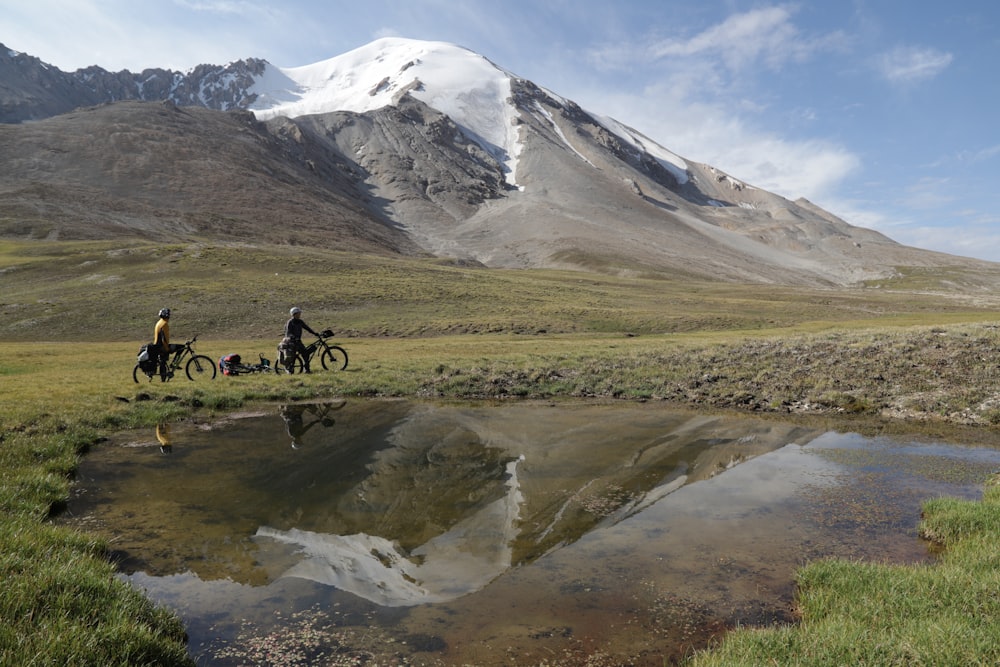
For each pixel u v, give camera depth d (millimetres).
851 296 122562
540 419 16828
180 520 8547
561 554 7340
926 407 17516
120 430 14719
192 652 5191
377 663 5020
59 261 86188
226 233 187625
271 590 6387
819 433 15055
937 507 8492
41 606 5129
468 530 8203
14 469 10219
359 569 6938
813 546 7570
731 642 5004
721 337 44875
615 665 4984
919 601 5477
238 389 20266
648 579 6613
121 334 56375
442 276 95375
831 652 4594
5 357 35906
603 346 35594
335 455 12445
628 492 9961
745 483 10492
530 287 91500
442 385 22000
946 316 78312
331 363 26109
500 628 5598
